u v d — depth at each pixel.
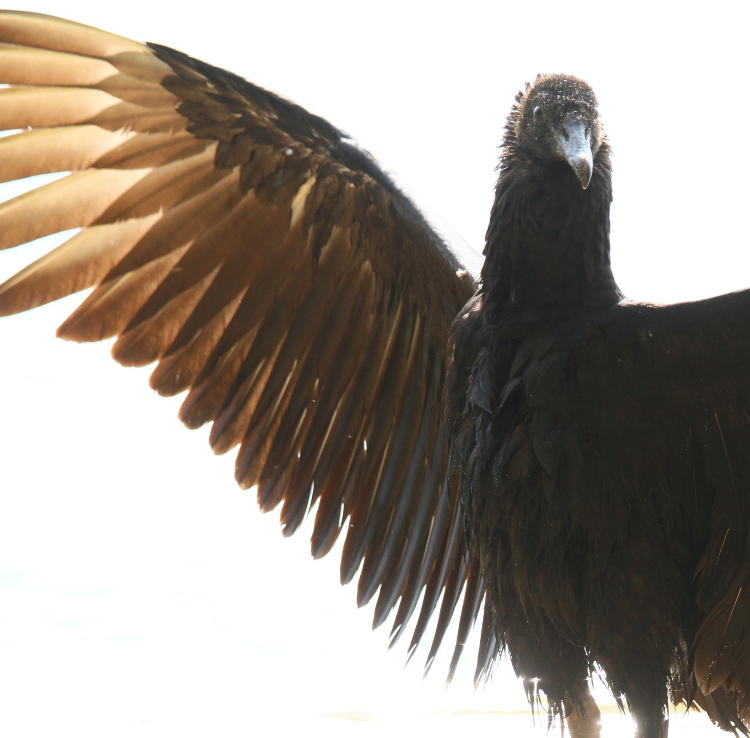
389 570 11.51
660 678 10.05
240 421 11.06
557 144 10.01
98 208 10.42
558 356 9.77
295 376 11.09
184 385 10.90
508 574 10.27
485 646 11.35
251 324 10.91
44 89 10.09
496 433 10.02
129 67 10.13
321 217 10.84
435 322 11.14
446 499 11.41
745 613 9.95
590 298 10.00
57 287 10.45
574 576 10.01
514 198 10.16
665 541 9.91
